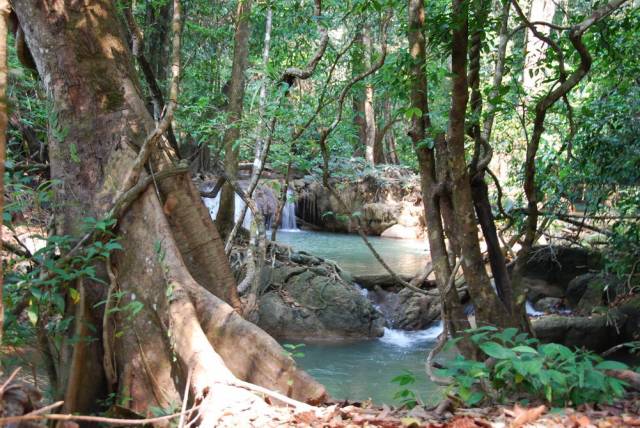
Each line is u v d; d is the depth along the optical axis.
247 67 13.17
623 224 9.31
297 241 21.41
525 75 14.77
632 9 7.77
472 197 6.39
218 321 4.62
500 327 5.81
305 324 12.76
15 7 5.67
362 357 11.58
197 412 3.91
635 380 3.98
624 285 11.03
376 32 12.95
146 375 4.75
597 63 8.45
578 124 8.26
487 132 6.89
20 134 6.91
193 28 14.23
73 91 5.53
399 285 14.54
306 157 9.90
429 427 3.41
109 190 5.30
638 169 8.36
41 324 5.04
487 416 3.60
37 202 5.08
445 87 10.06
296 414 3.62
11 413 3.03
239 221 8.11
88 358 5.02
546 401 3.81
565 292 14.08
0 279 2.66
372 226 23.69
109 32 5.72
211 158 20.69
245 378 4.45
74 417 2.82
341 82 10.12
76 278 5.13
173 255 4.94
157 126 5.32
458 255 6.43
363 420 3.60
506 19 6.71
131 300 4.94
